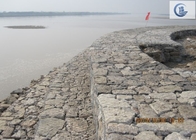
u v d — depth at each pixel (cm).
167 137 230
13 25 4697
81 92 523
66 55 1487
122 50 669
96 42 825
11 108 486
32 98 539
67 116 400
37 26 4438
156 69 467
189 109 287
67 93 514
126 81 392
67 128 360
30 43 2038
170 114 274
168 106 296
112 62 521
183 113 277
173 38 1109
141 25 4478
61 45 1936
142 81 393
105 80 396
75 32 3167
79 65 795
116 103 302
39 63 1245
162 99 318
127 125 249
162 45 809
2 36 2594
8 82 898
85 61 862
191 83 388
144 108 288
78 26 4494
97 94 340
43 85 641
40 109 480
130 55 597
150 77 415
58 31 3334
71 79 623
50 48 1766
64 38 2462
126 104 299
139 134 234
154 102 308
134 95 331
